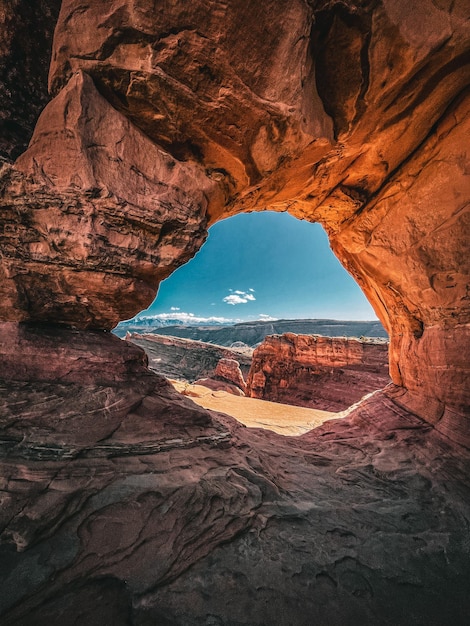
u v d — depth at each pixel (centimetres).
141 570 362
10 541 351
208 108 460
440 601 371
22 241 469
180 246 549
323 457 789
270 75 420
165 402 638
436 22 437
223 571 387
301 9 383
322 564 419
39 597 307
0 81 502
